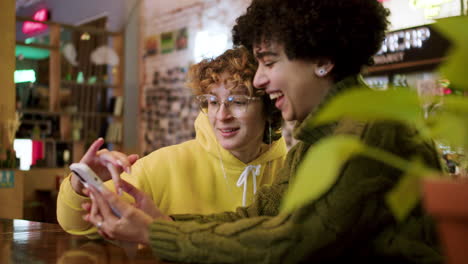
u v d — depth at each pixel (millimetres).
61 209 1228
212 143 1517
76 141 6953
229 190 1543
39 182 6324
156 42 7570
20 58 6656
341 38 933
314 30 917
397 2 4160
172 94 7332
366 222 836
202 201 1532
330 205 820
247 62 1352
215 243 852
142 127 7770
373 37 989
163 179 1532
